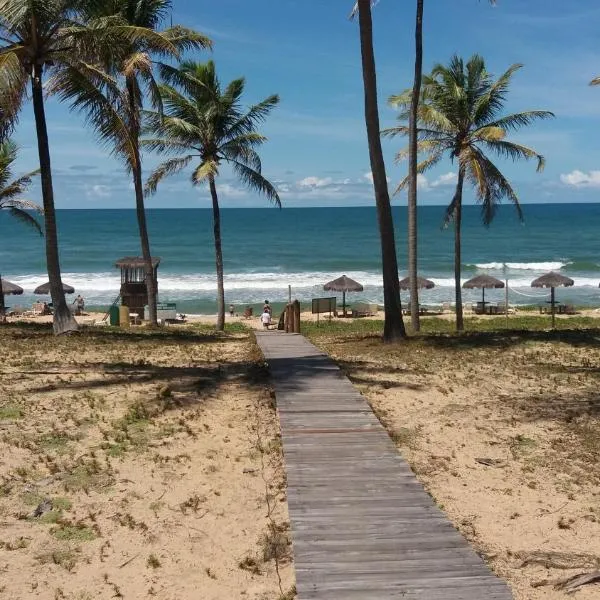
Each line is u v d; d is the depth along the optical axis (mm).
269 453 8898
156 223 153000
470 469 8344
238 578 6117
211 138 26594
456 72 23250
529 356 15227
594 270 66062
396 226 142875
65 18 17125
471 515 7082
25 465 8297
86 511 7266
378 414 10500
